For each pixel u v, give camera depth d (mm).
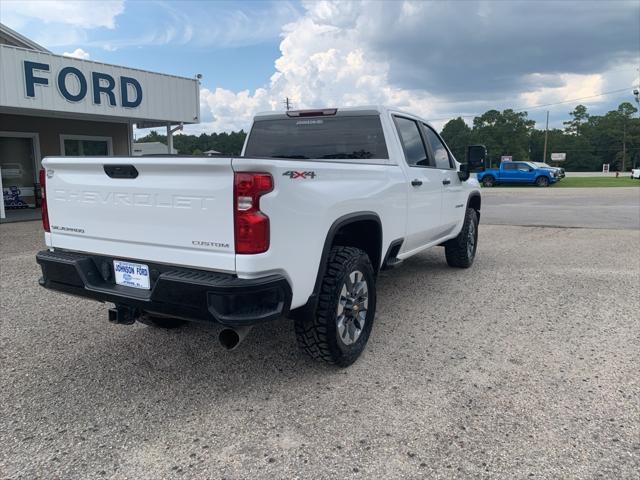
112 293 3061
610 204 17984
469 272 6613
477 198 7000
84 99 13078
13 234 9992
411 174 4609
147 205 2922
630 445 2586
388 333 4270
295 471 2410
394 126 4645
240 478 2365
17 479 2363
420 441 2641
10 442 2670
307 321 3242
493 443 2615
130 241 3051
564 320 4594
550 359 3691
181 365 3635
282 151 5000
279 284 2750
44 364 3652
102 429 2789
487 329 4363
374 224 3900
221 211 2658
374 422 2832
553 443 2607
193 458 2520
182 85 15688
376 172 3904
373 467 2434
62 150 15469
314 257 3074
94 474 2400
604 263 7195
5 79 11469
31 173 15062
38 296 5418
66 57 12617
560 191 27062
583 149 102438
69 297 5383
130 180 2973
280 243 2762
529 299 5301
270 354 3824
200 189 2707
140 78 14375
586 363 3613
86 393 3209
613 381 3314
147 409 3010
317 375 3449
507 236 10047
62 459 2518
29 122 14617
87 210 3223
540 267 6926
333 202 3232
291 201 2830
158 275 2953
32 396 3170
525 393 3154
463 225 6570
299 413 2941
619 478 2332
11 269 6742
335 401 3078
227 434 2732
